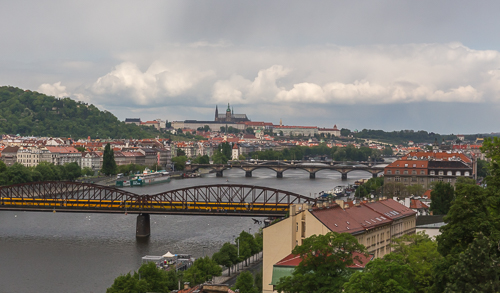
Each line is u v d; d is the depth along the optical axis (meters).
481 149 145.62
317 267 129.75
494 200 123.19
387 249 199.38
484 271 94.56
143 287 179.50
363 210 199.50
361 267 138.75
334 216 176.00
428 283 124.31
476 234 115.44
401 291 108.44
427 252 142.88
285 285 129.12
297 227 165.38
